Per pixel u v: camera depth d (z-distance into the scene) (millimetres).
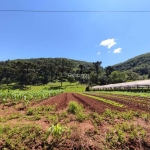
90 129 7949
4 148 6355
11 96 22109
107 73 162375
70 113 12180
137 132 7746
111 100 22656
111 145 6738
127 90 49531
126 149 6695
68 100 23328
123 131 7875
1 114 12719
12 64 151625
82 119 9945
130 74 162250
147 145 7039
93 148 6504
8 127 8031
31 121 9945
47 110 14102
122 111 13250
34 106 17219
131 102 19547
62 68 174500
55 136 6859
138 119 10602
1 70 139750
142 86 48094
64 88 119500
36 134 7227
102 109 14352
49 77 160375
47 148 6457
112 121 9773
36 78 146375
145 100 21469
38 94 28828
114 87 66812
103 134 7551
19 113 12711
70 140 6832
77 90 105375
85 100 23094
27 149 6445
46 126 8547
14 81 135375
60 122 9375
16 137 7094
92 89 91688
